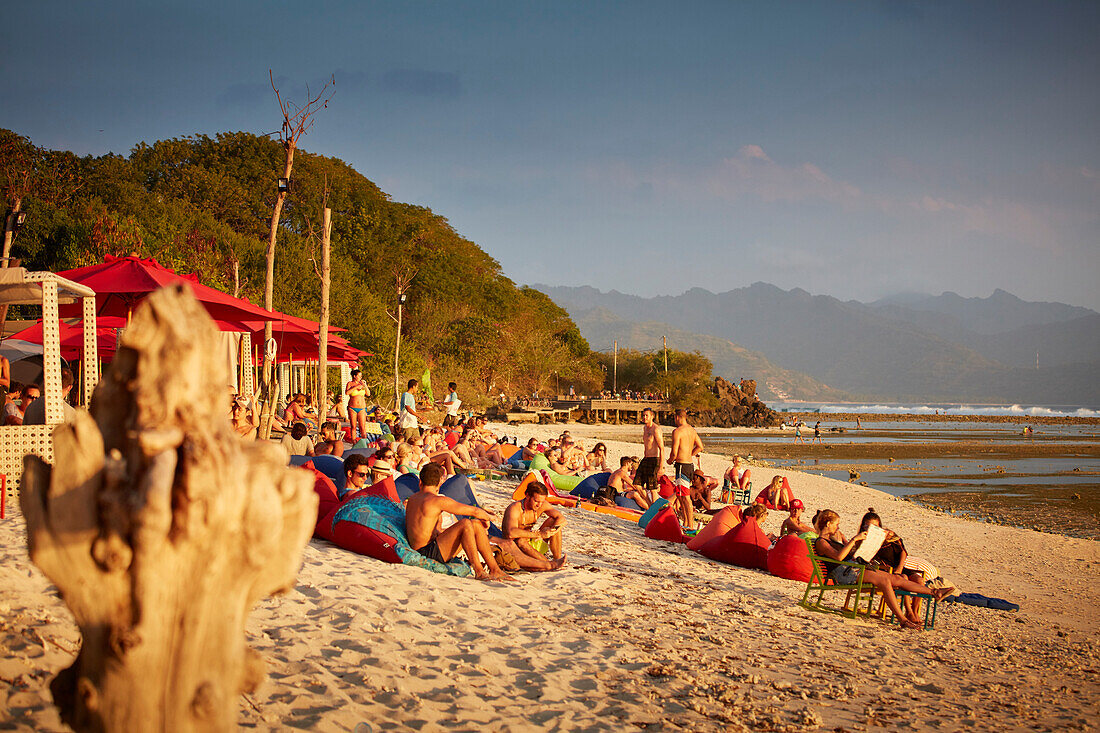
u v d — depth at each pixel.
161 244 34.97
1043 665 7.05
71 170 46.41
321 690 4.11
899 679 5.85
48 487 1.86
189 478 1.78
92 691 1.82
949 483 36.28
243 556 1.91
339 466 9.65
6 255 14.95
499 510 11.96
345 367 27.88
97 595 1.79
